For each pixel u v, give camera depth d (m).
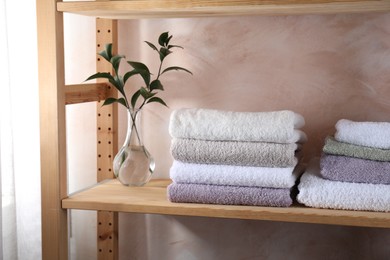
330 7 1.28
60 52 1.33
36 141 1.63
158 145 1.63
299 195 1.28
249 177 1.29
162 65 1.60
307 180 1.30
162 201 1.34
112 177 1.61
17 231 1.64
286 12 1.41
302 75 1.53
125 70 1.62
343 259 1.56
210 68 1.57
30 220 1.66
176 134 1.33
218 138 1.32
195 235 1.63
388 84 1.49
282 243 1.59
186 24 1.57
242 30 1.54
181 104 1.60
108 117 1.60
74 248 1.70
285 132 1.28
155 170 1.64
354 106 1.51
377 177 1.26
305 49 1.52
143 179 1.48
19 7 1.59
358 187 1.26
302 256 1.58
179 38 1.58
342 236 1.55
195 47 1.57
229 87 1.57
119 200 1.34
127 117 1.63
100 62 1.58
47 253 1.36
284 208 1.28
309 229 1.57
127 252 1.68
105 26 1.57
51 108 1.32
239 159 1.30
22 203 1.65
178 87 1.59
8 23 1.58
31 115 1.62
